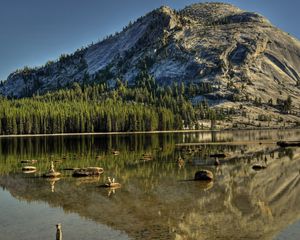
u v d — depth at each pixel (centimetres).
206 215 3744
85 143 14100
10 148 11950
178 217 3659
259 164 7288
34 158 9056
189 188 5088
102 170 6494
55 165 7681
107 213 3822
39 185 5409
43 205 4203
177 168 7044
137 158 8794
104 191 4916
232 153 9825
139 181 5659
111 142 14562
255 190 4978
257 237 3078
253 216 3716
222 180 5716
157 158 8794
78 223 3475
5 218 3659
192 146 12331
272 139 15550
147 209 3962
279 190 4981
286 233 3169
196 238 3045
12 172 6731
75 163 7975
